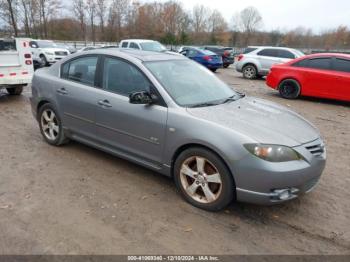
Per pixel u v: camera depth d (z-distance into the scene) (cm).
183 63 464
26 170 444
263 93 1200
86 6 4997
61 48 2058
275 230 330
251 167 315
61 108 492
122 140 420
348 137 657
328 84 996
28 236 307
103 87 440
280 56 1597
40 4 4509
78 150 520
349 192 414
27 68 887
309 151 335
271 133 331
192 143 350
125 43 1655
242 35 7531
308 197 398
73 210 351
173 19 6069
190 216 347
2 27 3991
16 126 649
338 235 325
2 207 353
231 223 338
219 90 446
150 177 434
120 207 360
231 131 327
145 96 376
